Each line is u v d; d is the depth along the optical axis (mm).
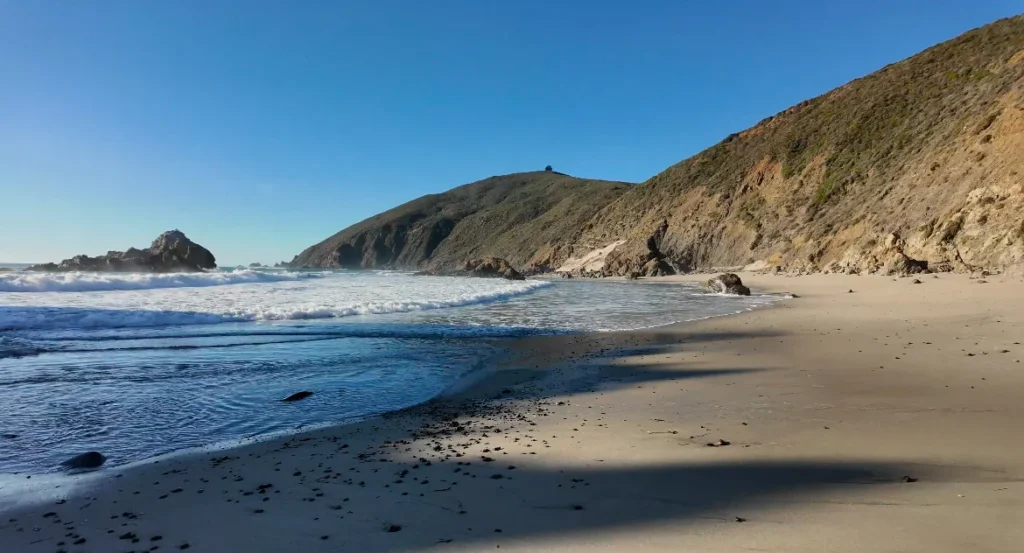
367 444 5828
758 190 65750
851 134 59375
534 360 11094
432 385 9031
